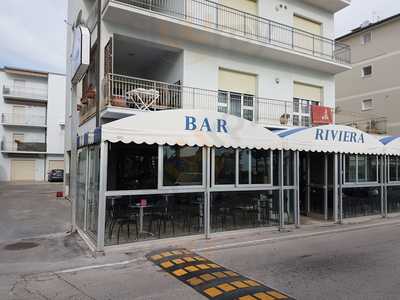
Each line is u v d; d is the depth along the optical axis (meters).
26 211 12.82
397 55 23.12
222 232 8.18
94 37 12.19
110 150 11.38
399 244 7.44
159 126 7.29
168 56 13.37
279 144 8.99
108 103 10.19
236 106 13.93
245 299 4.30
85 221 8.25
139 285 4.88
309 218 11.04
